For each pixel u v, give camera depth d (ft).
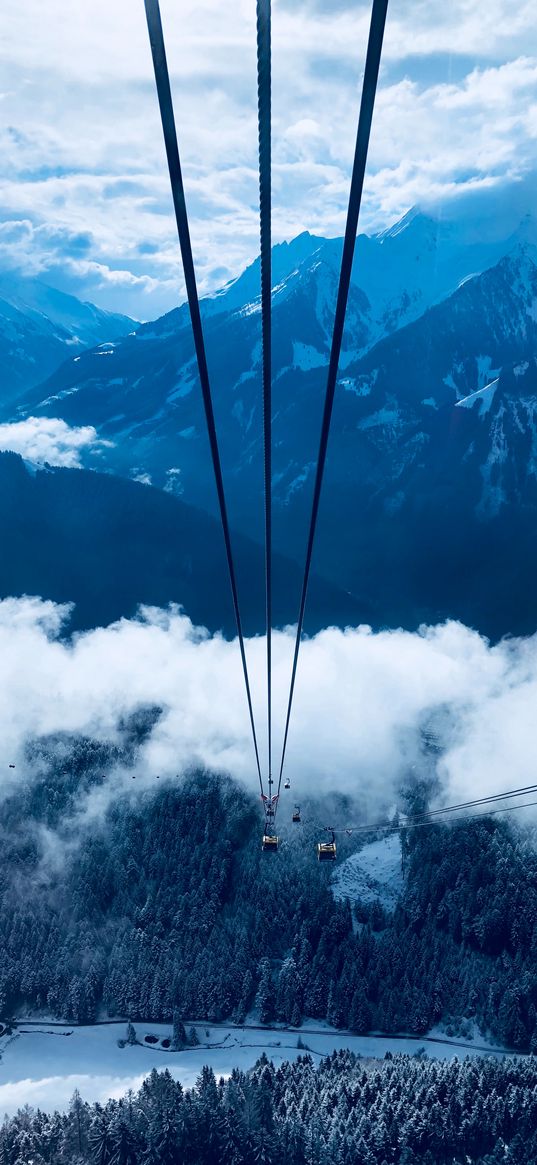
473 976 565.53
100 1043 527.81
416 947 589.32
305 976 566.77
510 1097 410.93
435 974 566.36
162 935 616.80
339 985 550.36
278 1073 444.96
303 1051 514.68
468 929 602.03
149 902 638.53
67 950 597.52
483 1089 419.95
